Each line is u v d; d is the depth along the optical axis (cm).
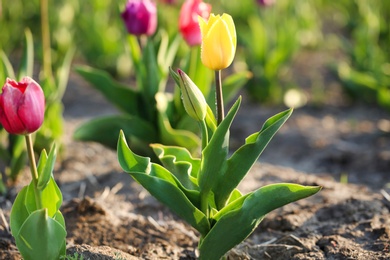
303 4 860
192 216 265
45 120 437
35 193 261
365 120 611
